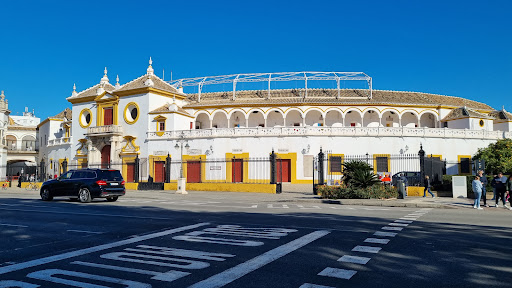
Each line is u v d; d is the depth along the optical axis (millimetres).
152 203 20484
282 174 41219
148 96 46188
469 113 46031
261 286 5836
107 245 8891
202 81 52625
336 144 40875
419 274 6441
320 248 8391
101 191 20375
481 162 23812
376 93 52625
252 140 41781
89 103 51344
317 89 54219
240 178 41656
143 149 45812
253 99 50594
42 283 6035
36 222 12703
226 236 9852
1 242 9398
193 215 14445
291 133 41250
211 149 42188
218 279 6188
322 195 23797
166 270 6734
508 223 12422
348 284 5922
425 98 52188
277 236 9812
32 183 43312
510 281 6066
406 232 10430
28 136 70875
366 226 11508
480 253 7934
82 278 6289
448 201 21094
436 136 41625
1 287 5812
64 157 53156
